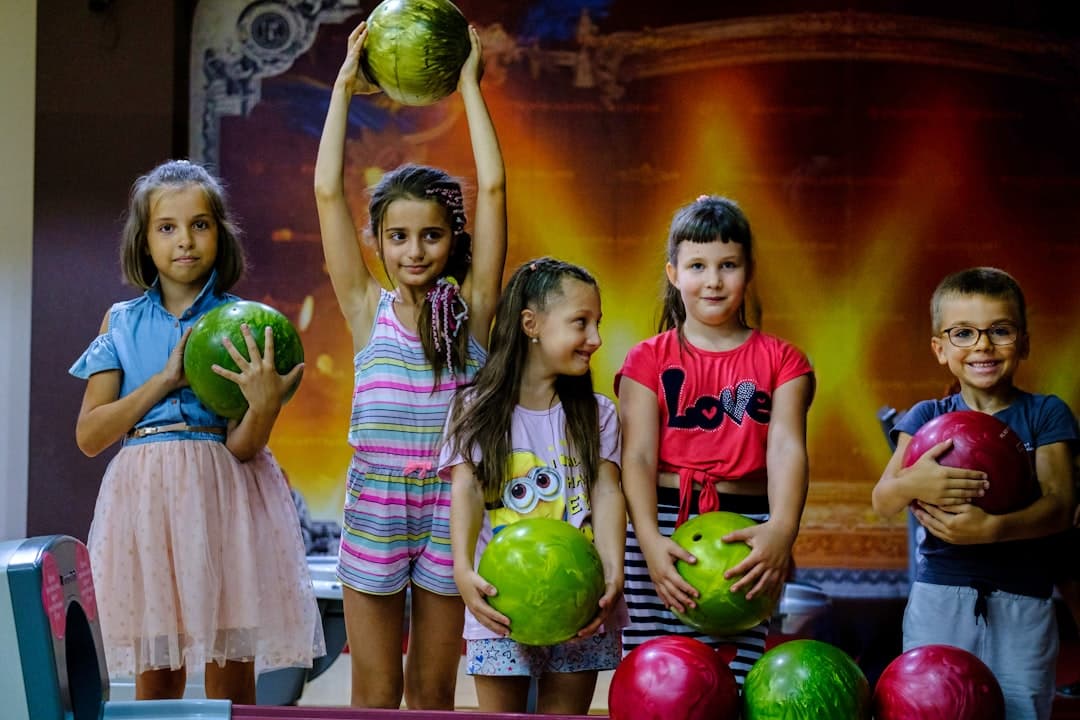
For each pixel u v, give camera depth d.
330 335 7.66
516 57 7.81
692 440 2.84
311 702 4.93
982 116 7.93
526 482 2.70
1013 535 2.80
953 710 2.16
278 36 7.73
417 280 2.88
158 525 2.88
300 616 3.02
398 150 7.73
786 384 2.85
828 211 7.87
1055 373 7.91
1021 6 7.93
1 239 7.37
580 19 7.82
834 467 7.78
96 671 2.13
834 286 7.86
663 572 2.54
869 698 2.22
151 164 7.30
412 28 2.91
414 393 2.89
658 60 7.85
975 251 7.91
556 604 2.37
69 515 7.11
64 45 7.32
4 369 7.32
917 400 7.84
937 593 2.96
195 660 2.81
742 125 7.87
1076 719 4.54
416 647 2.90
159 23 7.37
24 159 7.40
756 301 3.03
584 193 7.82
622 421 2.88
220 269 3.12
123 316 3.06
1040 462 2.99
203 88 7.68
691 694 2.13
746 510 2.84
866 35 7.89
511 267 7.80
